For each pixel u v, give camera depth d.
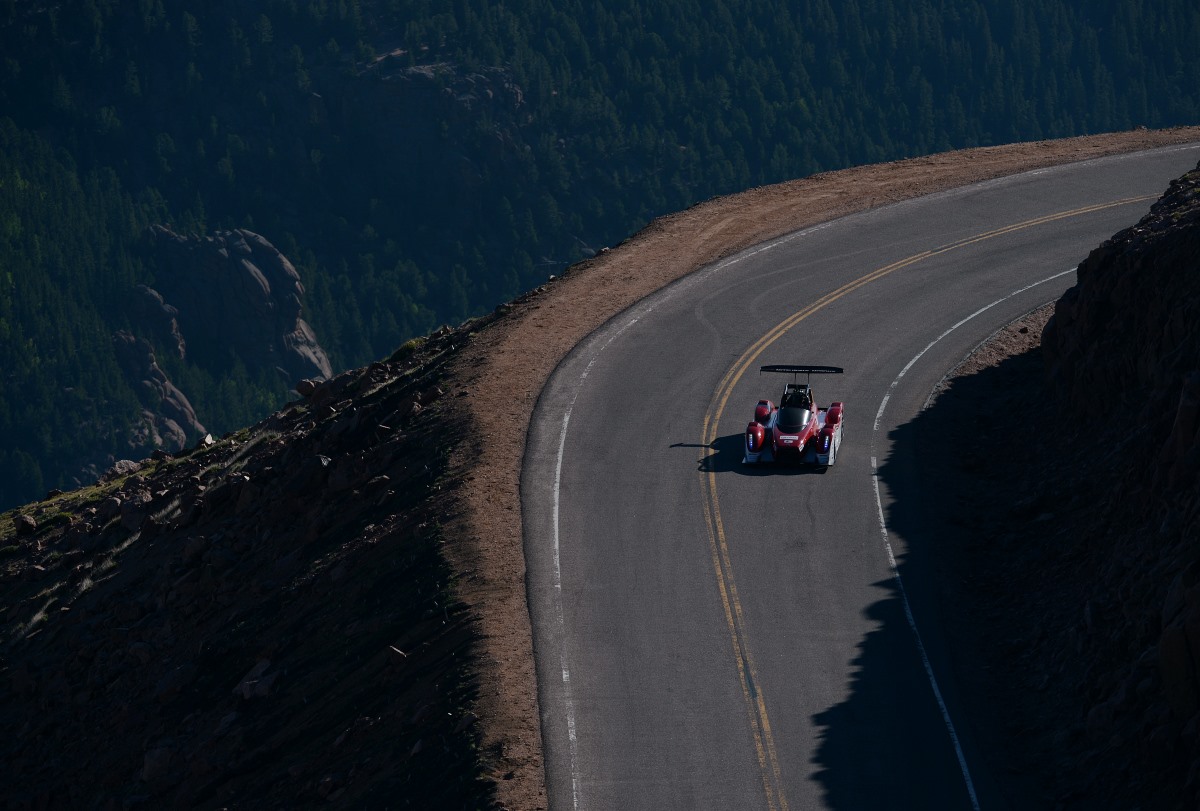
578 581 79.81
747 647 73.25
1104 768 61.81
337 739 73.62
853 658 72.06
